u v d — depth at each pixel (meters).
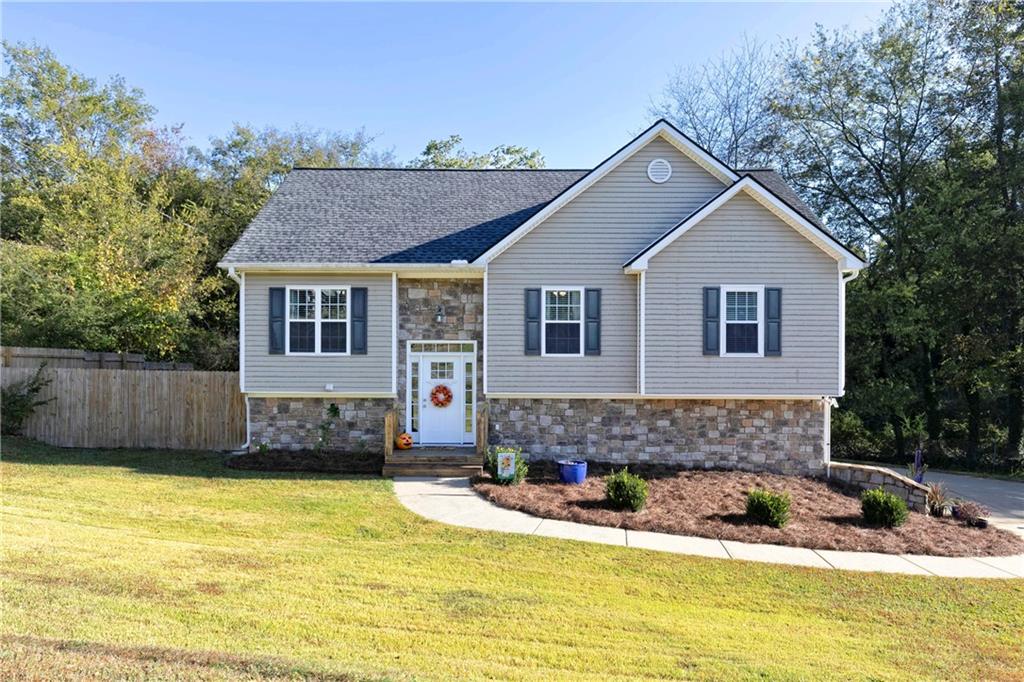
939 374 24.22
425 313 16.27
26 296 19.80
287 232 16.48
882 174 26.44
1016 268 21.61
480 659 5.60
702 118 32.22
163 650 5.00
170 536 9.07
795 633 6.98
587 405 15.78
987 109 23.45
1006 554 10.45
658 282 15.12
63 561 7.15
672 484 14.09
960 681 6.01
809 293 15.05
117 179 27.12
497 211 17.61
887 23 25.58
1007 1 22.83
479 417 15.13
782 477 15.10
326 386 15.87
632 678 5.45
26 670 4.51
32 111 34.31
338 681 4.72
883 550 10.27
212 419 17.06
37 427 16.64
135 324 20.59
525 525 10.83
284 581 7.25
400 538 9.82
